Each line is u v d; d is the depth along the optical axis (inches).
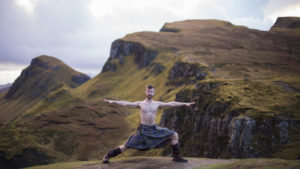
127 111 5383.9
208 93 2357.3
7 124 4254.4
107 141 3922.2
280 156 1235.9
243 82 2426.2
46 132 4111.7
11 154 3196.4
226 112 1785.2
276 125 1409.9
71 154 3592.5
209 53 5812.0
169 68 6176.2
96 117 4960.6
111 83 7805.1
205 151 1815.9
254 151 1349.7
